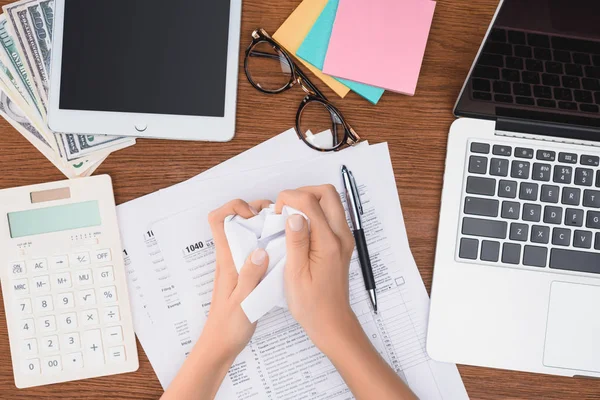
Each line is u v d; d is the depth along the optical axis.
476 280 0.59
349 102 0.61
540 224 0.58
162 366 0.61
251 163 0.61
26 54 0.61
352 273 0.61
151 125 0.59
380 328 0.61
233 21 0.59
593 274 0.58
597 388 0.61
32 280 0.60
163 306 0.61
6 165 0.61
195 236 0.61
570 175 0.58
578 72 0.51
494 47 0.49
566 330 0.59
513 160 0.58
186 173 0.61
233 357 0.59
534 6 0.44
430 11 0.60
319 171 0.61
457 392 0.61
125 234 0.61
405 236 0.61
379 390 0.55
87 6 0.58
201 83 0.59
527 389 0.61
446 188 0.59
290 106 0.61
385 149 0.61
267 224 0.56
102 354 0.60
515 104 0.56
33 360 0.60
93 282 0.60
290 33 0.61
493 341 0.59
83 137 0.61
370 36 0.60
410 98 0.61
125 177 0.61
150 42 0.59
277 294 0.56
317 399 0.61
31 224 0.60
